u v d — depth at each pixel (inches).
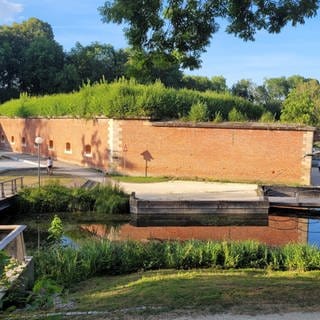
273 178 1064.2
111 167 1170.6
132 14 324.2
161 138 1128.2
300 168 1048.2
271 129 1055.6
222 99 1300.4
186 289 291.0
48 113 1550.2
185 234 697.0
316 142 2231.8
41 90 2610.7
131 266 423.8
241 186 998.4
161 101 1157.1
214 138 1094.4
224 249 449.7
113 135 1163.3
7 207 761.0
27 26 3021.7
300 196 848.3
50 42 2623.0
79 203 797.9
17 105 1851.6
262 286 298.0
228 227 757.3
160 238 660.7
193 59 360.8
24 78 2598.4
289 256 443.8
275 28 328.8
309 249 460.8
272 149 1059.9
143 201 762.2
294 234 701.3
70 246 475.8
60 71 2522.1
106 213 788.0
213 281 325.4
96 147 1259.2
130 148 1150.3
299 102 2219.5
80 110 1317.7
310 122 2247.8
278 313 239.5
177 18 342.3
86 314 242.2
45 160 1503.4
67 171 1198.9
